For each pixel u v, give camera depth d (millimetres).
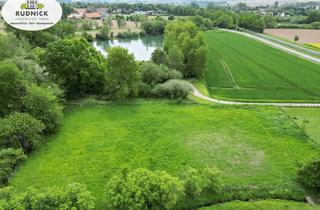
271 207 25125
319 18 161000
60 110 39844
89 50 51531
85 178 29328
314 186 26688
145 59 86250
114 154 33312
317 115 42875
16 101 38781
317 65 72375
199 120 41219
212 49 92750
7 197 22938
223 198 26344
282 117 41656
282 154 33031
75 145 35031
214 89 56125
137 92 49531
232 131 38125
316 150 33594
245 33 135000
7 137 32500
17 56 51156
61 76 47719
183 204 25375
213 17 166375
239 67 71250
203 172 26969
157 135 37344
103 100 49031
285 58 80000
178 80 51469
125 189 23281
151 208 23250
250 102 48844
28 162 31750
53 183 28531
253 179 29031
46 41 84812
